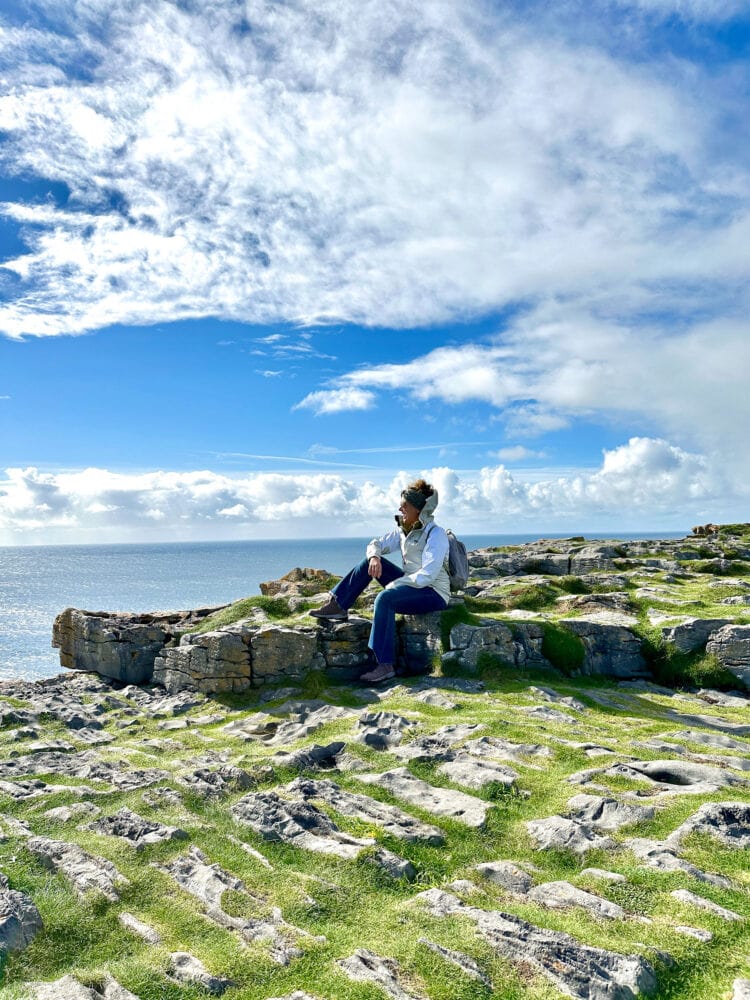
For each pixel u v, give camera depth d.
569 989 3.88
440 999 3.81
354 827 6.09
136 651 13.58
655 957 4.09
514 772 7.08
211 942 4.45
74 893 4.98
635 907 4.70
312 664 12.05
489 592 16.61
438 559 10.91
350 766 7.60
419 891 5.10
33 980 4.09
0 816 6.37
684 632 12.64
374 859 5.43
